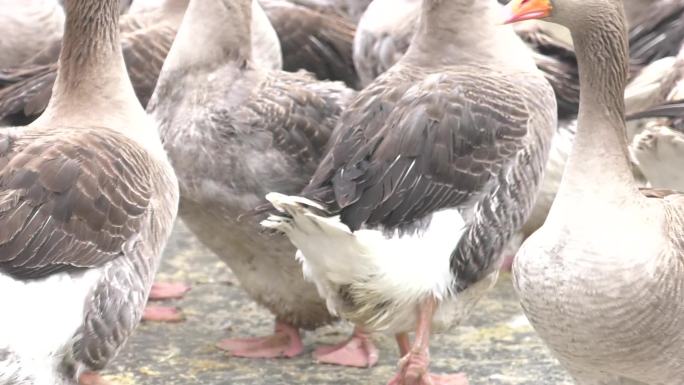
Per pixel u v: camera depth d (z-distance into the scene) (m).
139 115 9.07
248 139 10.16
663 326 7.81
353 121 9.59
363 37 13.15
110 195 8.27
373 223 9.03
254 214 9.46
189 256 13.29
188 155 10.27
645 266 7.75
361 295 9.25
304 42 13.25
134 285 8.42
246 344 10.80
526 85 9.86
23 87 11.41
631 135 11.92
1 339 7.79
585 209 7.96
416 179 9.16
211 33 10.31
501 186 9.44
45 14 13.33
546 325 8.16
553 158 12.47
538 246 8.10
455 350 10.75
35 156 8.17
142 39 11.68
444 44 10.05
